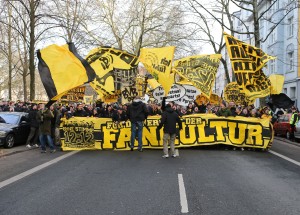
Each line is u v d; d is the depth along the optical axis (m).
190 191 7.13
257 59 15.84
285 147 15.91
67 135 13.66
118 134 13.85
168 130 11.64
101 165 10.14
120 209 5.95
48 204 6.24
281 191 7.20
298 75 32.38
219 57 15.92
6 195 6.84
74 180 8.13
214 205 6.18
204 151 13.42
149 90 22.61
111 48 15.44
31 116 14.48
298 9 31.92
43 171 9.23
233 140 13.93
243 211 5.86
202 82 15.70
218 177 8.51
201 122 14.09
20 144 15.87
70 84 13.01
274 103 22.34
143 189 7.29
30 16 20.95
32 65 21.30
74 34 25.78
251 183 7.91
